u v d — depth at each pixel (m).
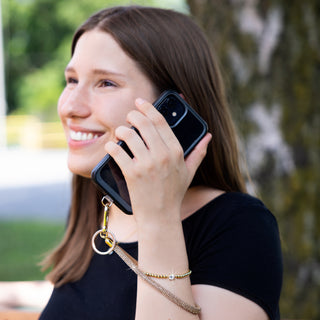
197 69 1.14
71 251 1.27
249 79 2.13
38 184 10.48
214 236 1.01
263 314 0.95
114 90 1.06
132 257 1.11
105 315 1.09
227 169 1.19
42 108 22.61
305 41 2.12
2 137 18.02
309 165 2.14
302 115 2.13
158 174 0.90
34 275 4.72
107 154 0.98
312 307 2.16
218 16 2.15
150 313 0.89
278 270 0.99
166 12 1.15
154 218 0.90
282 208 2.12
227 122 1.22
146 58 1.07
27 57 22.89
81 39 1.11
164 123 0.92
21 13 22.30
